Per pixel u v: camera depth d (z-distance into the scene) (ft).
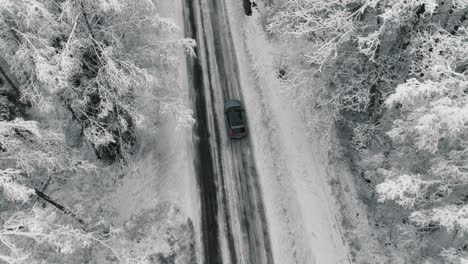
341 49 59.98
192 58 82.53
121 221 64.95
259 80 79.56
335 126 71.87
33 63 48.26
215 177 68.80
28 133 51.44
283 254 61.72
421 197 48.08
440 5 54.34
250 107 76.38
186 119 61.82
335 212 64.80
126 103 57.88
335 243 62.18
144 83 55.67
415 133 48.73
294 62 70.79
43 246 53.93
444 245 55.98
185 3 91.56
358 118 70.38
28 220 44.42
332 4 57.00
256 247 62.44
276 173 68.85
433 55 46.11
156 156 71.20
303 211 65.05
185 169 69.56
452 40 45.68
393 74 58.13
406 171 51.26
